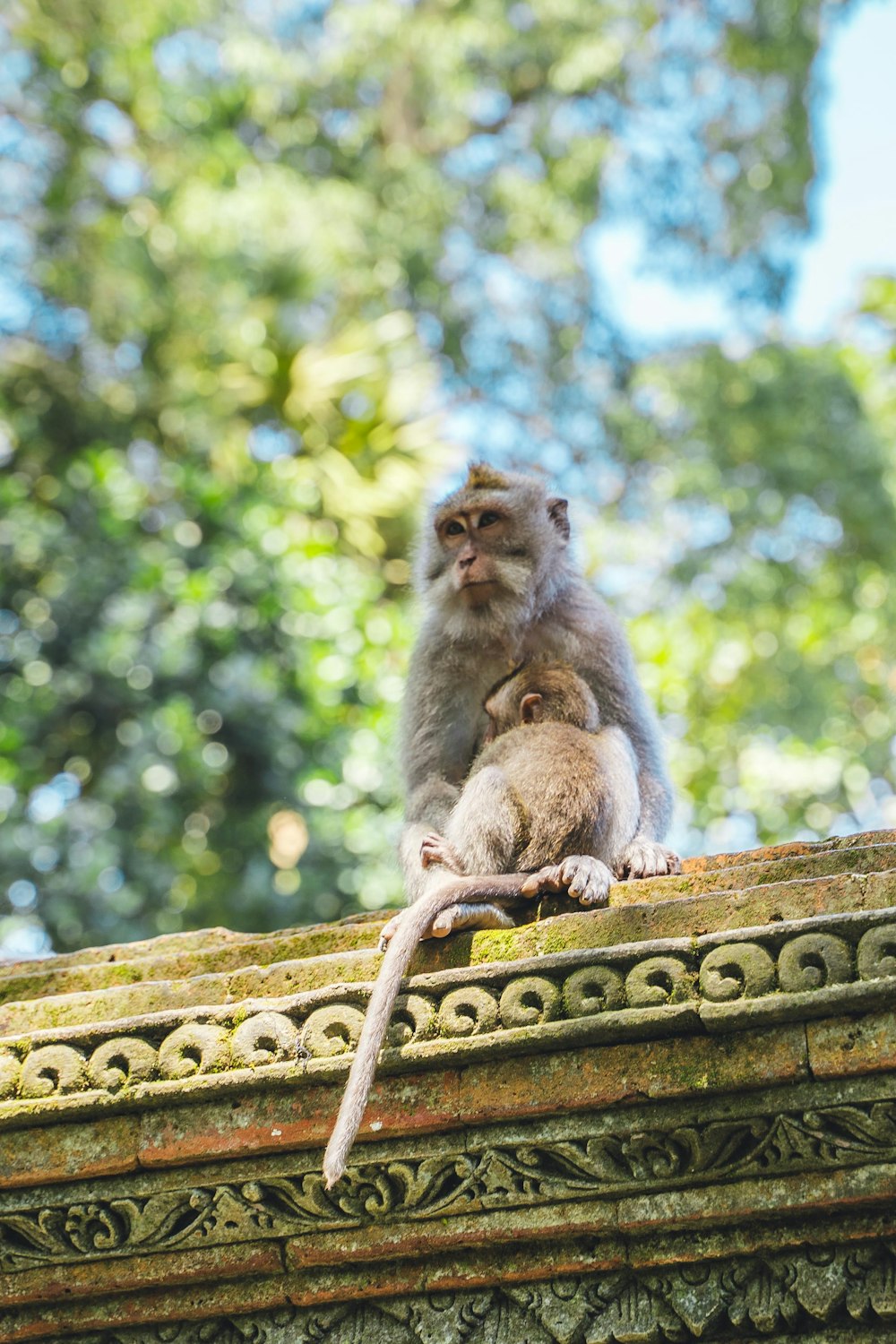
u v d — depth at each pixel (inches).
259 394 708.0
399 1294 169.8
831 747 668.1
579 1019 161.2
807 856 177.3
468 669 256.4
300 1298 171.5
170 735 545.3
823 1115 155.6
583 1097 161.2
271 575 566.9
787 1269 158.9
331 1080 167.8
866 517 832.3
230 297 733.3
